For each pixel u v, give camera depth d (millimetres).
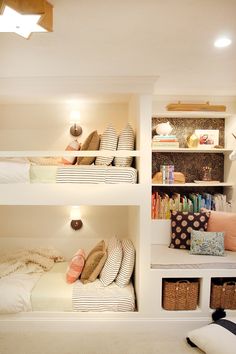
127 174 2275
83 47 1641
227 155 3061
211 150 2945
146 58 1841
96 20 1308
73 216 3096
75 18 1286
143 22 1333
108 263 2469
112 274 2441
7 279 2521
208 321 2359
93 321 2330
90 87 2295
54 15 1257
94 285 2463
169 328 2352
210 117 3088
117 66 1987
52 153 2248
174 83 2482
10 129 3158
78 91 2309
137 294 2424
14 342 2152
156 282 2336
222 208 2982
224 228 2752
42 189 2258
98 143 2500
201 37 1514
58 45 1606
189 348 2088
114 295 2359
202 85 2562
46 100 2881
